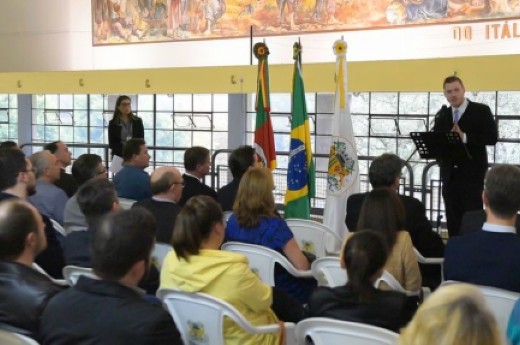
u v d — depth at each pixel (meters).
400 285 3.03
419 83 6.57
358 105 9.41
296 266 3.56
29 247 2.35
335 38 9.48
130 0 11.24
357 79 6.88
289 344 2.84
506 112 8.40
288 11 9.84
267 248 3.50
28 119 12.47
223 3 10.40
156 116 11.27
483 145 5.45
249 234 3.60
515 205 2.60
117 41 11.42
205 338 2.74
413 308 2.59
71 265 3.16
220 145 10.72
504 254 2.58
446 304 1.25
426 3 8.77
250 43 9.86
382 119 9.24
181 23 10.81
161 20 10.98
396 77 6.69
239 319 2.65
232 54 10.39
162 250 3.61
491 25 8.34
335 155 5.46
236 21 10.31
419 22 8.84
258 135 5.95
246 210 3.61
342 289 2.40
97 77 9.13
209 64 10.61
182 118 11.02
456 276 2.67
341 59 5.46
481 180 5.45
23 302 2.22
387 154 3.88
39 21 12.02
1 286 2.26
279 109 10.05
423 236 3.71
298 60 5.71
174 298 2.76
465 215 3.36
